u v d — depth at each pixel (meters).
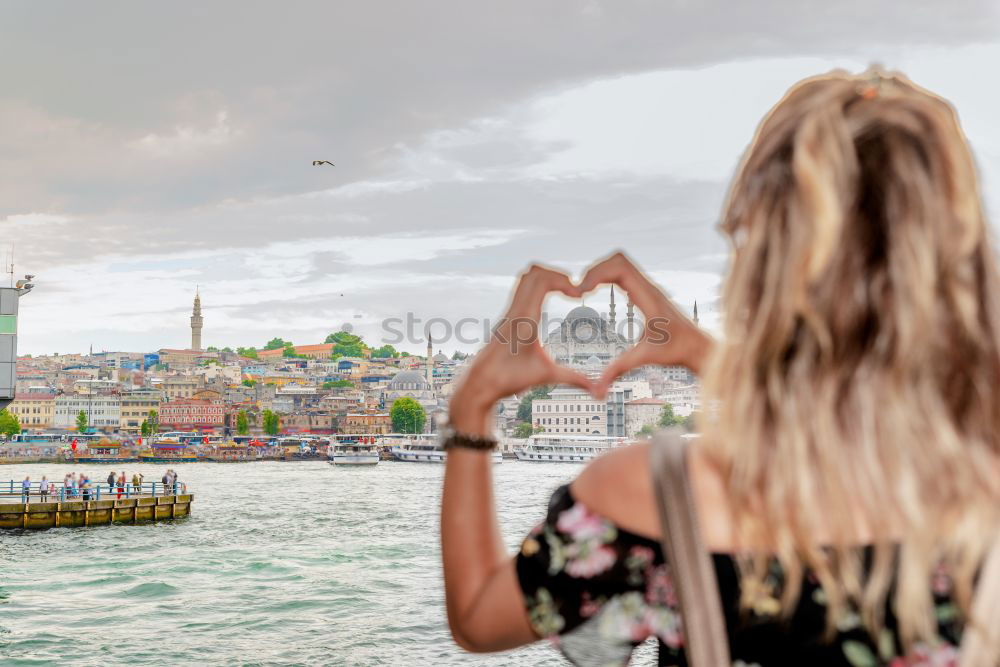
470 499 1.49
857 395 1.22
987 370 1.23
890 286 1.24
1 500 61.41
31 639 31.22
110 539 58.03
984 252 1.29
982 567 1.21
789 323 1.25
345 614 35.88
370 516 79.75
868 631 1.20
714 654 1.24
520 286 1.61
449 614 1.46
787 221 1.30
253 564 49.66
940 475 1.19
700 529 1.27
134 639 31.34
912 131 1.32
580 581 1.32
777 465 1.22
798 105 1.41
